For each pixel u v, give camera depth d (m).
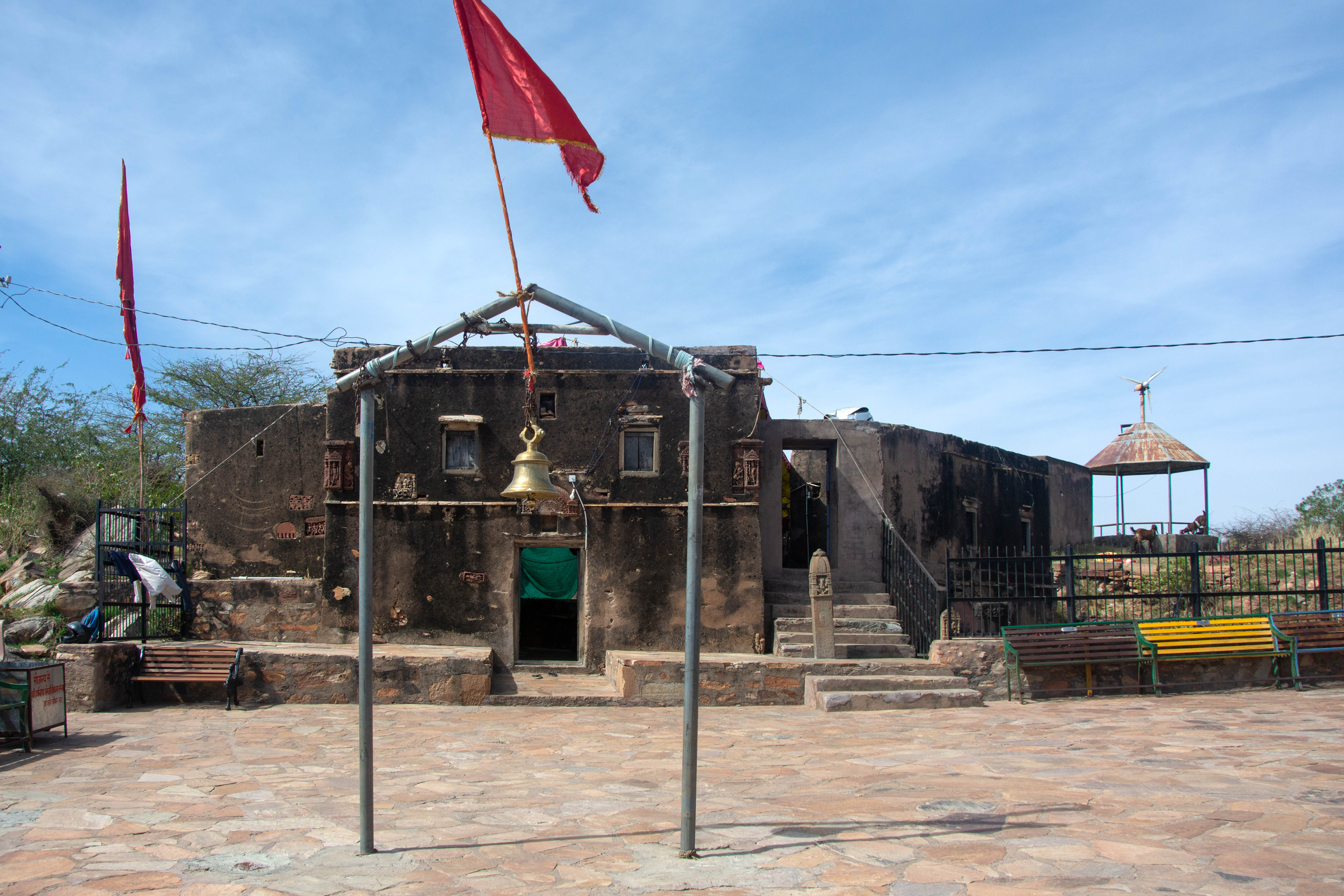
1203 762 8.40
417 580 14.88
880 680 12.86
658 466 15.27
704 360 15.42
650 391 15.36
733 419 15.35
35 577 17.48
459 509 15.01
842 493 16.61
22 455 22.61
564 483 15.07
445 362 6.66
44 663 10.52
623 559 14.96
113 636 14.03
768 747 9.98
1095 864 5.46
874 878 5.35
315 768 9.05
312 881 5.48
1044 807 6.88
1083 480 25.38
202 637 15.01
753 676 13.18
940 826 6.45
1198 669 13.33
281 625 15.01
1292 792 7.11
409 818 7.06
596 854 5.99
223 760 9.45
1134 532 24.53
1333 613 13.80
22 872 5.67
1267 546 22.73
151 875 5.61
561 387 15.34
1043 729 10.64
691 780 5.93
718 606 14.89
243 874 5.62
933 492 18.27
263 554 16.17
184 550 15.38
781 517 16.88
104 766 9.10
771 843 6.16
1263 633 13.42
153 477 22.39
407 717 12.21
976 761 8.91
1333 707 11.57
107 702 12.55
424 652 13.73
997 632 18.31
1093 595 15.60
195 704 13.15
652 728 11.38
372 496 6.41
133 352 16.98
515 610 14.98
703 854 5.96
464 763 9.34
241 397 26.67
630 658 13.48
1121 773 8.05
